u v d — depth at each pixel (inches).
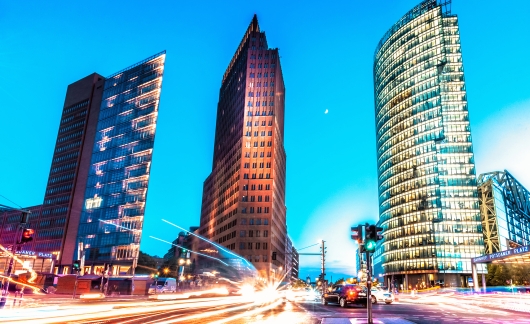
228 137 6530.5
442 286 4894.2
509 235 5664.4
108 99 6259.8
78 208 5836.6
